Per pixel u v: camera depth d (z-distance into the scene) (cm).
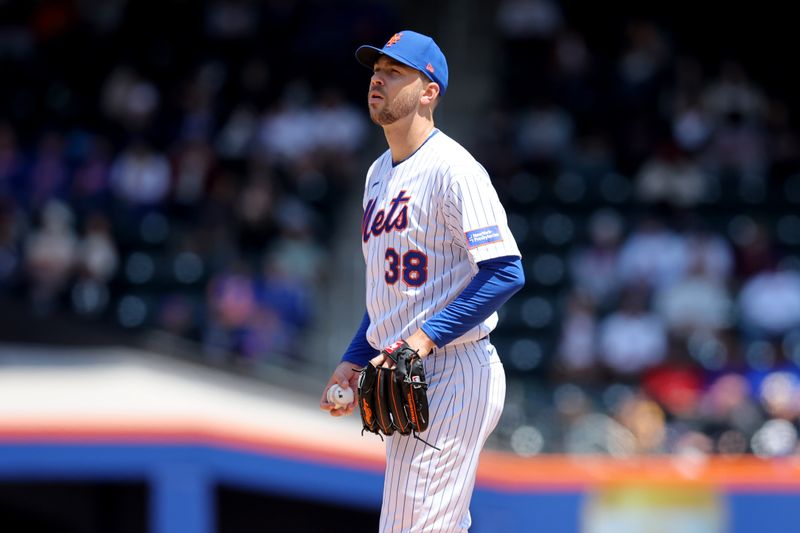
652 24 5706
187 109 5419
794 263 4569
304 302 4072
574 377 3922
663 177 4816
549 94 5422
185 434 2562
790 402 3244
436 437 1348
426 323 1298
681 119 5059
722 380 3462
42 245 4453
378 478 2767
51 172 4994
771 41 5797
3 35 5938
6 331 3781
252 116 5319
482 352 1370
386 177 1388
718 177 4925
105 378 3341
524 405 3394
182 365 3772
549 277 4597
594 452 3212
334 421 3219
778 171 4988
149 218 4847
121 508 2786
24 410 2722
